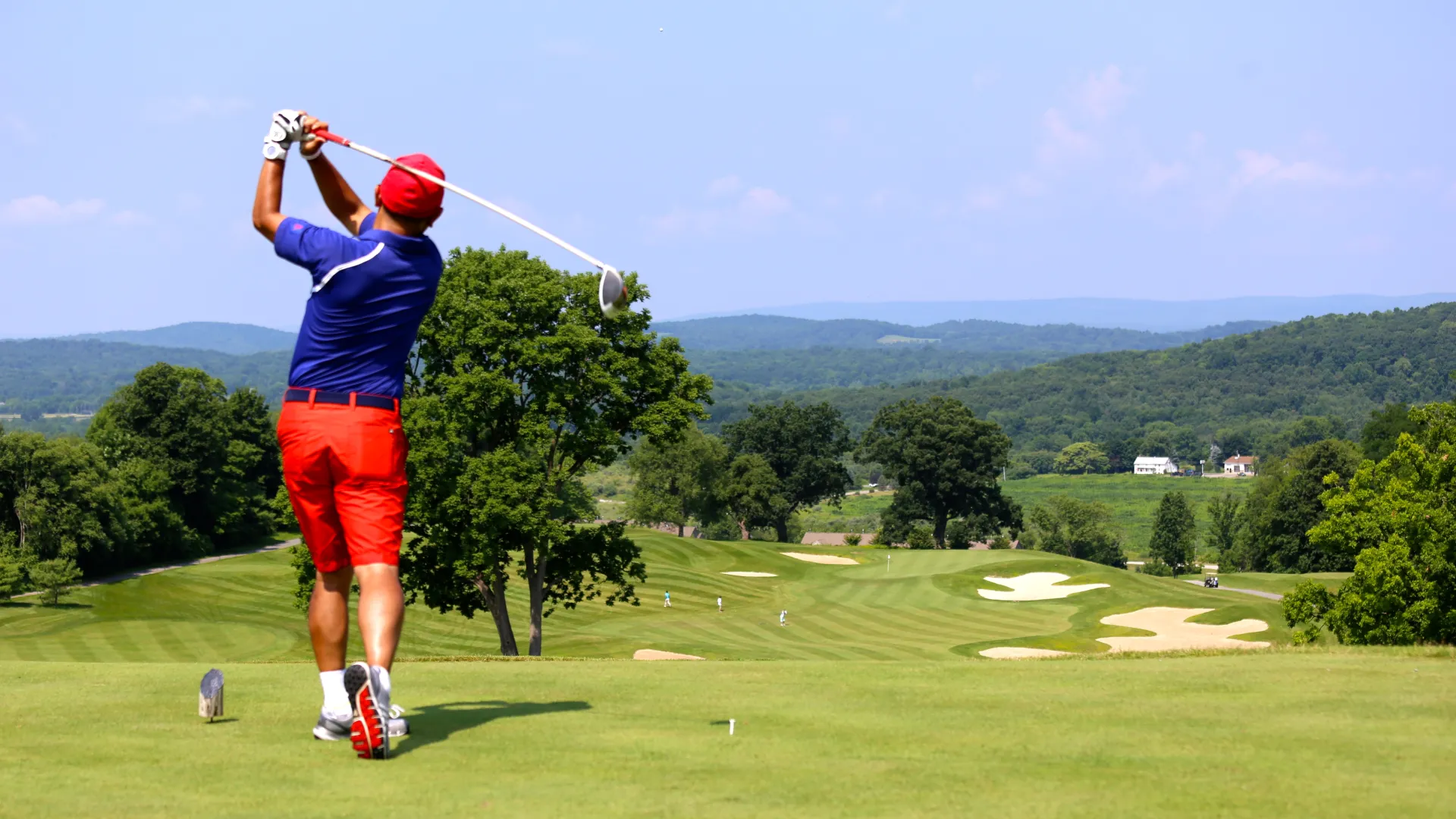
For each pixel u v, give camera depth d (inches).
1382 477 1266.0
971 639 1964.8
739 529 5064.0
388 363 278.2
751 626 2096.5
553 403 1217.4
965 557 3105.3
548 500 1206.3
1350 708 327.0
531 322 1250.0
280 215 277.3
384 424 274.8
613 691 379.9
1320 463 3538.4
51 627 2038.6
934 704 344.2
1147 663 481.1
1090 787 219.5
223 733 285.3
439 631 1952.5
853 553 3277.6
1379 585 1161.4
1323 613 1246.9
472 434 1264.8
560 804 205.9
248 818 195.6
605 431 1269.7
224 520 3663.9
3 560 2336.4
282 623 2071.9
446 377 1222.3
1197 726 296.8
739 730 289.3
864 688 390.3
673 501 4643.2
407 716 311.4
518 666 514.0
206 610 2261.3
